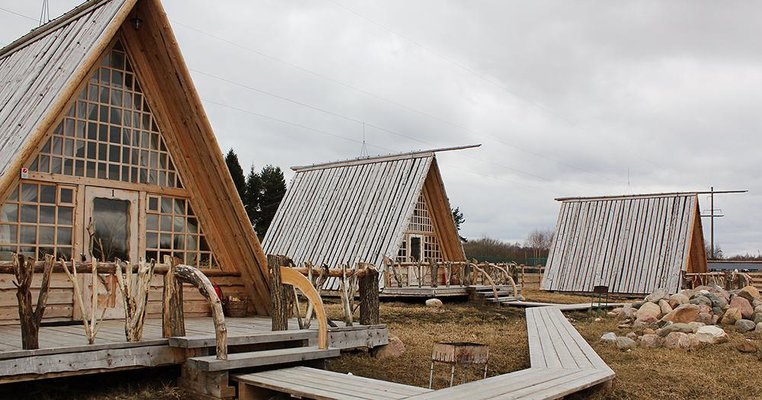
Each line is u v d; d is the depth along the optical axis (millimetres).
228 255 12023
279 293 9156
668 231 28031
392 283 22219
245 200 45375
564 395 6859
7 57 12938
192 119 10969
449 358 7512
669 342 11656
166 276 8070
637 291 27422
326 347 8633
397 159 24500
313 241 24094
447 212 24562
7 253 9617
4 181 8531
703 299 15352
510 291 23547
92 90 10633
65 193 10250
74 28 10859
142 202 11078
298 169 27844
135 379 8227
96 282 7625
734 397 8133
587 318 16859
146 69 11148
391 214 22703
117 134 10906
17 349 7082
